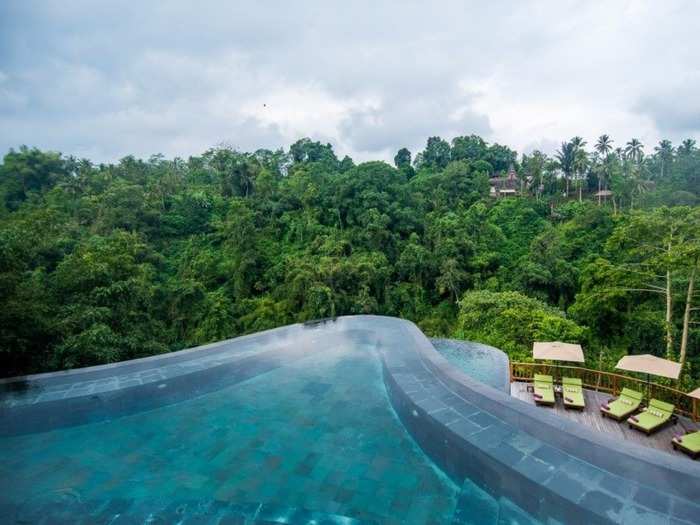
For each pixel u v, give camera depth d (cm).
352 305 3077
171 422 651
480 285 3569
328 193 4659
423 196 5128
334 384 795
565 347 1078
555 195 5434
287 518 428
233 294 3650
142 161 6275
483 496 456
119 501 459
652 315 2002
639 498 379
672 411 873
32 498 464
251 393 756
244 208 4450
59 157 5359
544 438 484
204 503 454
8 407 601
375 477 504
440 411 571
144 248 3775
